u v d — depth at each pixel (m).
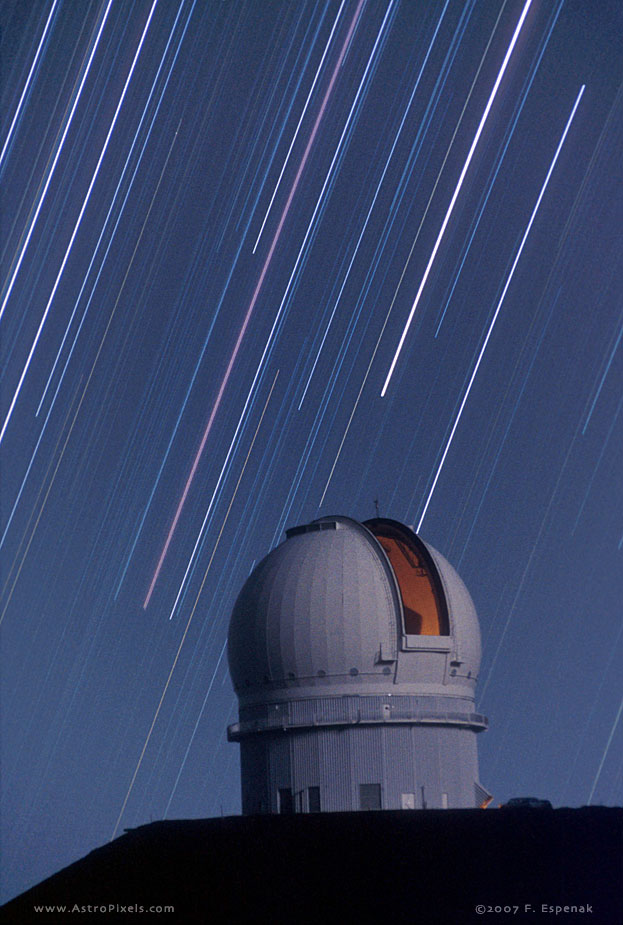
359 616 59.78
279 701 60.50
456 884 40.94
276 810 59.97
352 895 40.94
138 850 49.41
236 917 40.38
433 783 59.09
